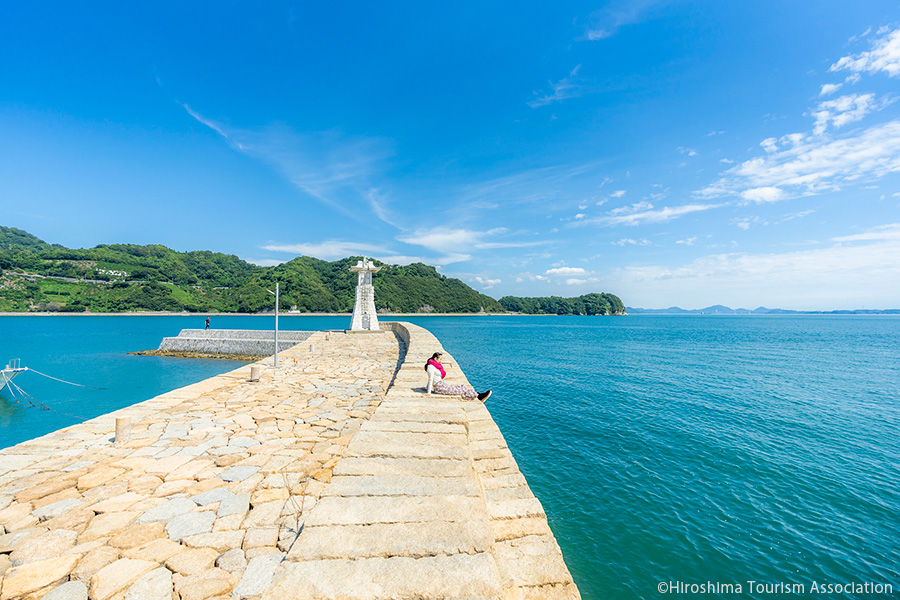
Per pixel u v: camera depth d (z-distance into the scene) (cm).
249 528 407
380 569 197
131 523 413
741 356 3594
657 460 1141
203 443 646
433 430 412
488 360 3278
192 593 316
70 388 2266
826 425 1459
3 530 396
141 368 2930
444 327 9125
